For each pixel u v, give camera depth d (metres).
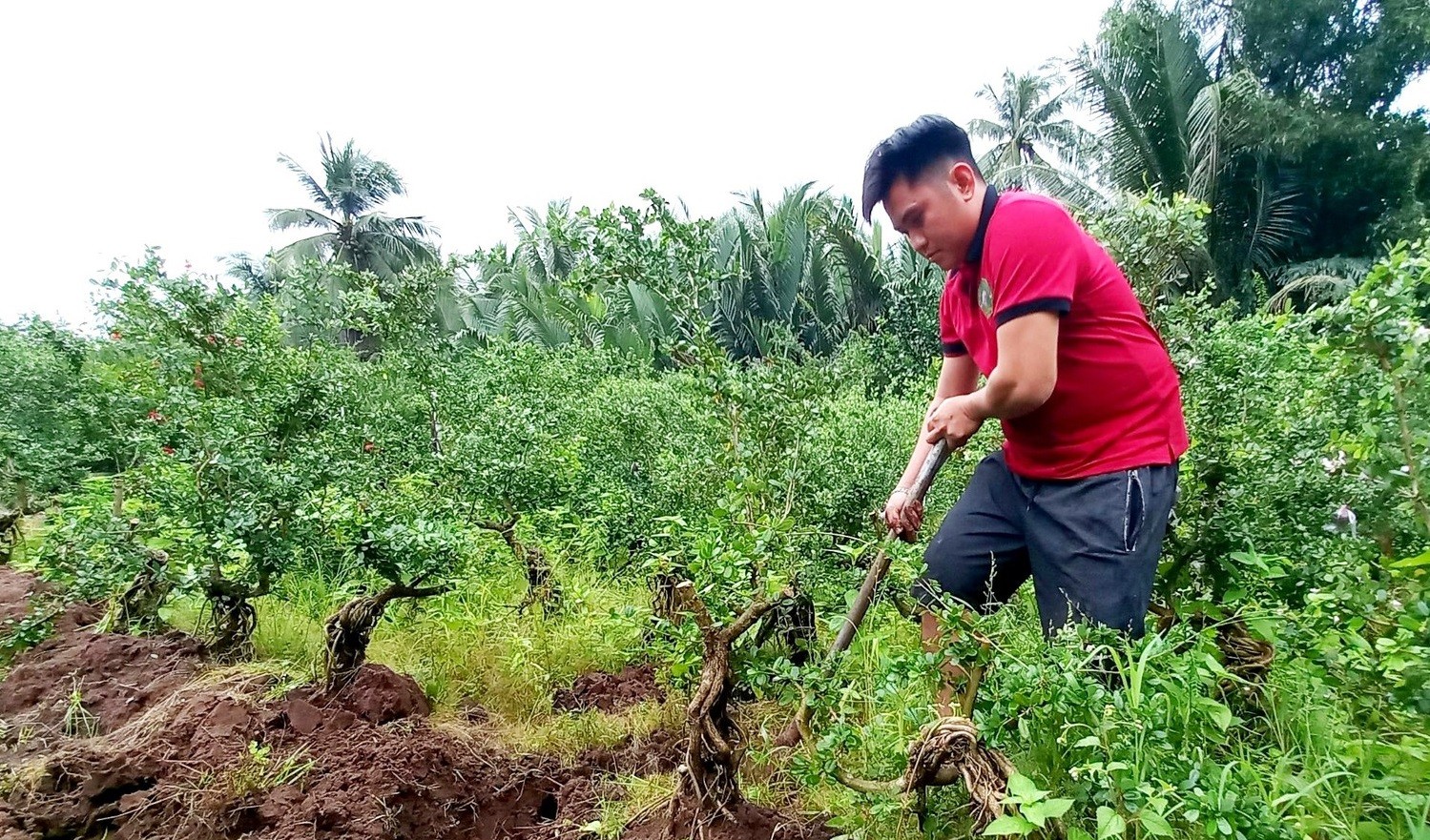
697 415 5.06
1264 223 16.59
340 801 2.37
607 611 3.68
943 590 2.47
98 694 3.19
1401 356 2.00
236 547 3.34
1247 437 2.96
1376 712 2.10
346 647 3.08
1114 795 1.72
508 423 4.74
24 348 8.98
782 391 3.00
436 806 2.51
